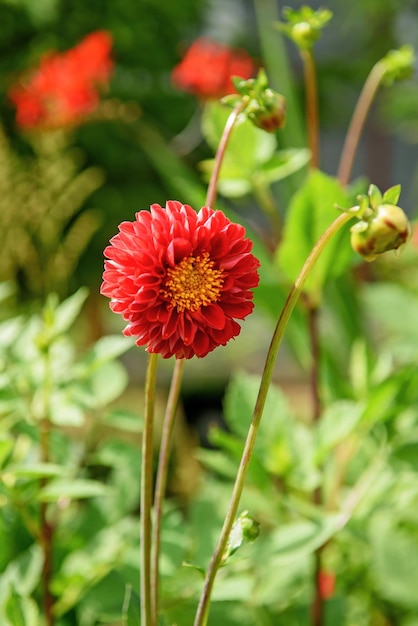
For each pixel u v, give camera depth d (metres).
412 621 1.39
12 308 2.63
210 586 0.82
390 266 2.46
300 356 1.55
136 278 0.77
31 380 1.11
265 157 1.26
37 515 1.10
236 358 4.67
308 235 1.15
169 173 1.96
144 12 3.71
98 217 3.46
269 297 1.28
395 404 1.11
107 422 1.17
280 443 1.12
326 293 1.77
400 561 1.28
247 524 0.82
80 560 1.12
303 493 1.22
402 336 1.60
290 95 2.04
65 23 3.63
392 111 4.11
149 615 0.85
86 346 3.87
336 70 4.37
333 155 6.46
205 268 0.77
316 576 1.14
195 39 4.25
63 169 2.77
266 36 2.08
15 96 2.57
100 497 1.17
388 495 1.16
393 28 5.21
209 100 2.29
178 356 0.78
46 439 1.08
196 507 1.14
